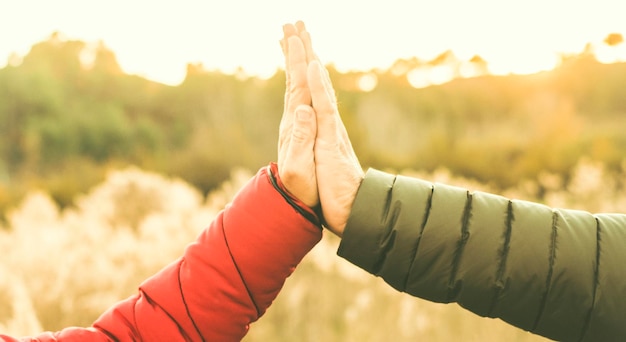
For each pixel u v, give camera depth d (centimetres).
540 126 1386
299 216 83
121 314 86
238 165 1350
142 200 576
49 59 2391
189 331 84
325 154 85
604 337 82
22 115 1997
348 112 1409
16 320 212
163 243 407
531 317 84
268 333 379
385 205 85
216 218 87
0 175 1708
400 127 1479
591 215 86
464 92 1730
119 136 1880
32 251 397
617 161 1069
